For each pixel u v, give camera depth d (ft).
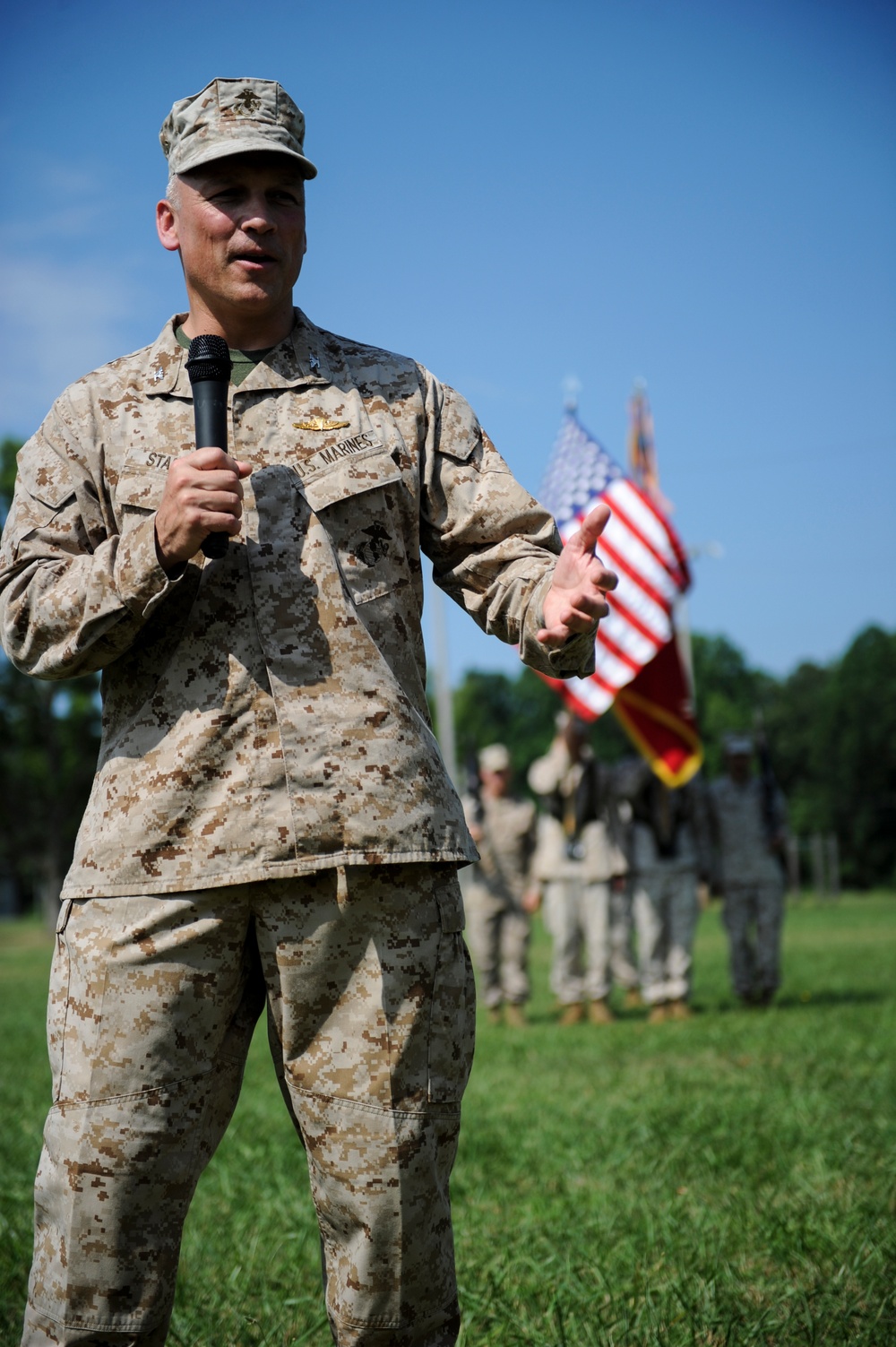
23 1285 12.61
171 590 7.71
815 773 227.40
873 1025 29.53
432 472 8.57
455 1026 8.04
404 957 7.83
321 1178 7.88
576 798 35.88
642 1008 40.16
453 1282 8.13
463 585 8.75
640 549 31.99
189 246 8.23
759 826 37.50
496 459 8.79
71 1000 7.80
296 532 7.97
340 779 7.75
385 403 8.48
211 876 7.63
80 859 7.92
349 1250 7.89
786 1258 12.76
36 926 174.91
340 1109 7.74
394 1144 7.72
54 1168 7.72
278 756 7.74
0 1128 20.26
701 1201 14.70
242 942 7.84
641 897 35.96
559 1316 10.98
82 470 8.21
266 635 7.83
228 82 8.16
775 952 37.47
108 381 8.39
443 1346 8.05
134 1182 7.63
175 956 7.66
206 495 7.38
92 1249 7.62
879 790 221.05
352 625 7.97
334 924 7.73
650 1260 12.83
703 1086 22.34
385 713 7.95
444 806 8.11
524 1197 15.55
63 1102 7.73
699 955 61.87
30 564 8.03
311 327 8.64
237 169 8.09
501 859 36.47
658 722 35.17
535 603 8.04
